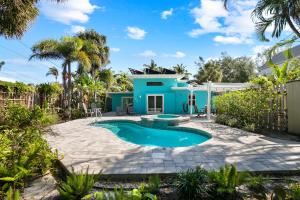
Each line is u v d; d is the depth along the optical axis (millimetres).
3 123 8766
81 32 29562
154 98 23156
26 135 6145
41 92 16281
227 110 14820
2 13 7758
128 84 37688
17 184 4383
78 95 20781
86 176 4109
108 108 29250
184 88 21688
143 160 5898
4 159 4910
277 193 3633
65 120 16781
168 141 11359
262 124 11508
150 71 23984
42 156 5375
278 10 9242
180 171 5031
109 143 8156
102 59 29688
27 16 8227
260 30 10070
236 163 5609
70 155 6430
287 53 11094
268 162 5684
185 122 15047
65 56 18281
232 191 3854
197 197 3979
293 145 7621
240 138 8961
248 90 13039
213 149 7078
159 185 4383
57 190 4305
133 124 16375
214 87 20016
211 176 4133
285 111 10211
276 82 12484
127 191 4305
